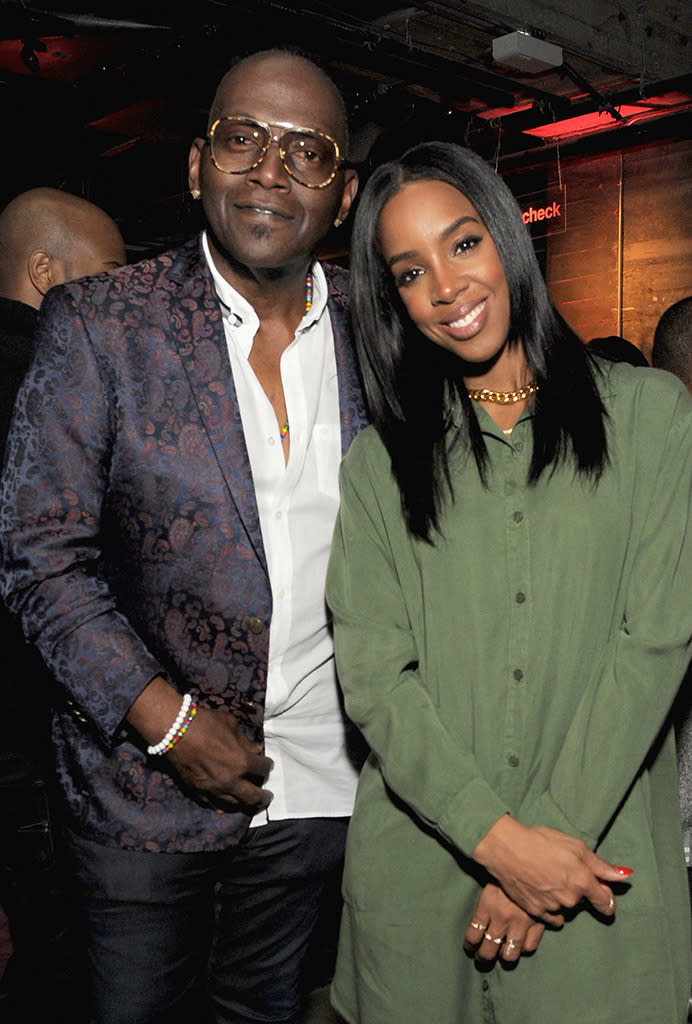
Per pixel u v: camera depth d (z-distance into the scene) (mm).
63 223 2523
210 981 1989
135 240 6945
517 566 1499
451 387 1594
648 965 1436
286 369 1777
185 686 1692
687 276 7176
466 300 1523
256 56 1693
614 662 1448
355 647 1582
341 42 5254
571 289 7754
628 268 7465
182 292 1711
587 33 6250
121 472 1639
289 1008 2004
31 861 2152
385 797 1594
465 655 1513
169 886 1713
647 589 1459
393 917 1537
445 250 1521
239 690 1701
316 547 1781
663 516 1471
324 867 1916
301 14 5035
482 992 1531
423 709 1501
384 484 1604
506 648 1494
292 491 1762
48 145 5910
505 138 7391
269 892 1883
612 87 6996
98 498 1631
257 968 1945
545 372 1533
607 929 1442
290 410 1771
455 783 1447
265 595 1692
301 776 1851
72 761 1712
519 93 6453
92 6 4590
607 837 1472
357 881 1584
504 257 1533
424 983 1521
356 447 1666
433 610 1538
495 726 1490
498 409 1586
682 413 1499
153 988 1741
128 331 1642
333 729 1872
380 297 1615
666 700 1439
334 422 1815
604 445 1487
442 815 1445
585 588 1469
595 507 1480
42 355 1616
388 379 1610
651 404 1511
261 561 1683
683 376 2992
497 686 1492
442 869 1529
